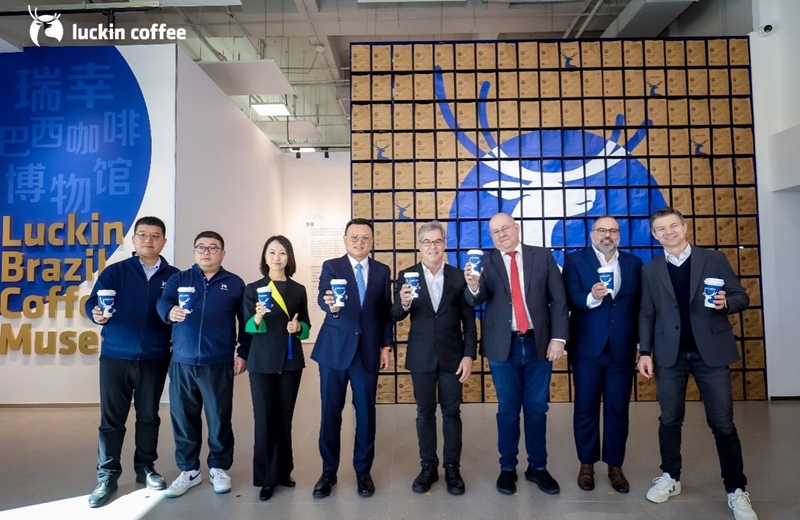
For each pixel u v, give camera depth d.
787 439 3.57
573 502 2.56
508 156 5.04
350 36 8.19
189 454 2.75
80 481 2.93
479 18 6.85
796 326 4.78
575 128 5.04
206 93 5.67
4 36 5.43
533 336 2.67
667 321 2.54
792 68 4.76
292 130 9.80
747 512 2.32
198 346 2.67
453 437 2.72
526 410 2.76
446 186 5.04
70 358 4.75
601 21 7.25
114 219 4.84
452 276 2.74
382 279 2.77
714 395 2.45
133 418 4.29
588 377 2.71
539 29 7.13
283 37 7.91
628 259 2.72
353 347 2.63
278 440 2.71
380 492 2.71
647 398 4.78
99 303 2.65
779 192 4.85
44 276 4.76
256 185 7.52
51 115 4.91
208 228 5.68
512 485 2.67
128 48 4.97
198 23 6.82
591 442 2.73
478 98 5.09
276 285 2.70
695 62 5.01
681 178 4.95
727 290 2.50
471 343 2.76
